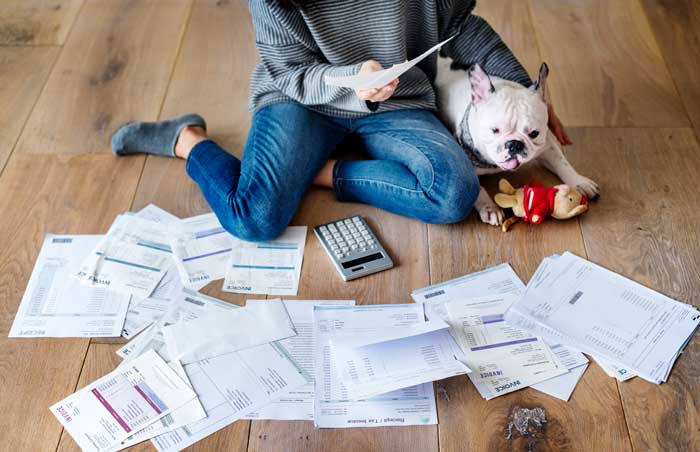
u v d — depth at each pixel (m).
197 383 1.35
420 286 1.51
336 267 1.55
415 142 1.59
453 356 1.37
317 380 1.35
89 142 1.86
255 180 1.54
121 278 1.54
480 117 1.52
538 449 1.25
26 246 1.62
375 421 1.29
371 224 1.64
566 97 1.93
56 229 1.66
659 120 1.86
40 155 1.83
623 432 1.27
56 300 1.51
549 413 1.29
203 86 2.00
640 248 1.57
